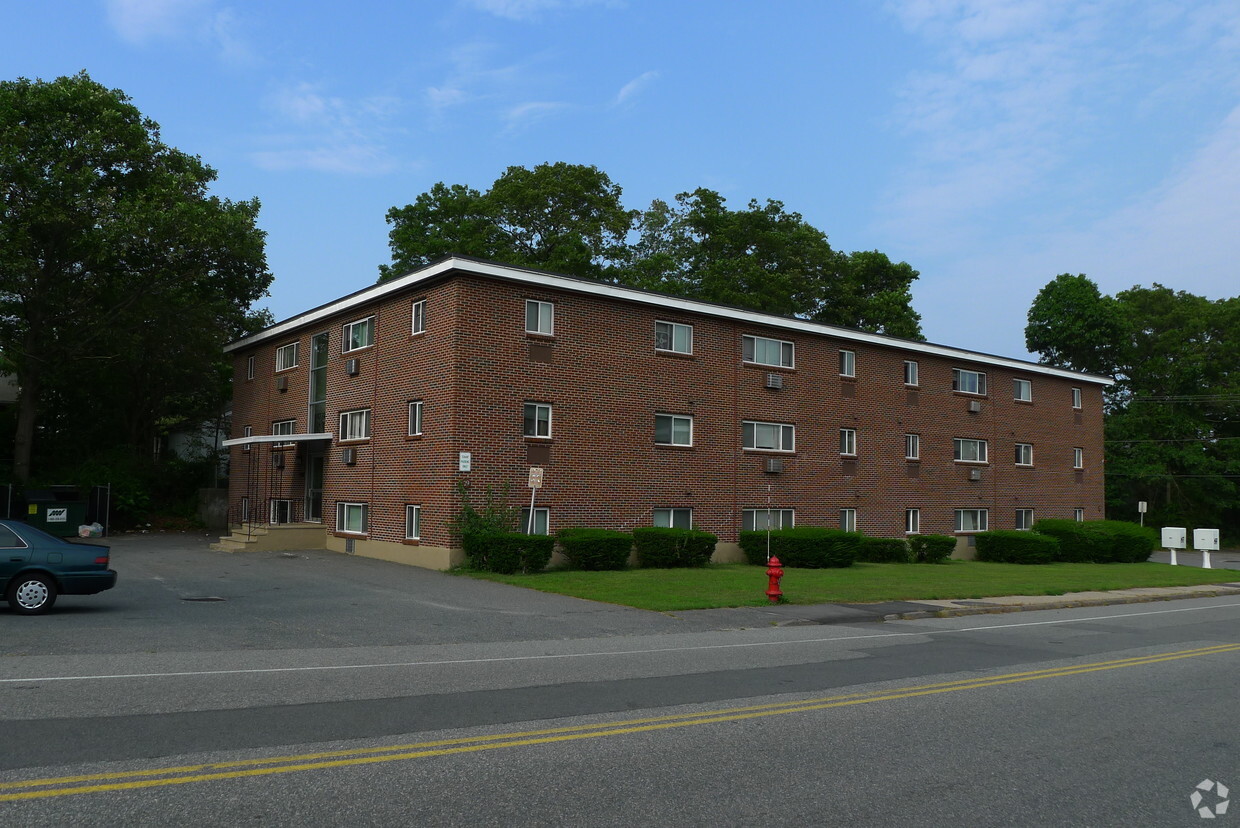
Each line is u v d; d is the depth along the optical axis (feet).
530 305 80.79
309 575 68.90
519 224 154.10
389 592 59.72
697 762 22.22
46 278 105.81
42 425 130.93
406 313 83.41
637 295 86.94
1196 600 79.51
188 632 41.27
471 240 147.33
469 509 75.25
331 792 19.04
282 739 23.07
